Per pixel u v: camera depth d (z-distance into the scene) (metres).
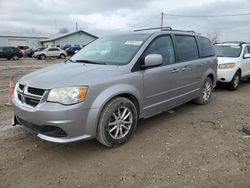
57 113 3.60
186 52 5.89
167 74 5.09
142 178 3.45
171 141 4.55
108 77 4.07
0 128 5.09
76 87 3.71
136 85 4.44
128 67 4.39
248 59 10.24
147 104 4.77
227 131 5.05
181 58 5.64
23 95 3.97
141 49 4.69
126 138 4.41
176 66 5.36
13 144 4.38
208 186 3.28
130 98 4.48
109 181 3.39
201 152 4.15
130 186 3.29
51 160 3.90
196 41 6.43
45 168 3.68
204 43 6.82
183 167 3.70
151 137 4.71
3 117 5.80
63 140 3.71
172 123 5.46
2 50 33.19
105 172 3.59
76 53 5.54
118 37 5.33
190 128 5.19
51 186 3.29
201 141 4.57
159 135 4.81
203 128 5.20
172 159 3.92
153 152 4.14
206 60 6.59
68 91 3.68
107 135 4.08
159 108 5.09
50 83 3.79
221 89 9.53
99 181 3.39
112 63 4.54
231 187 3.27
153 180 3.40
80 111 3.72
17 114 4.11
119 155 4.04
